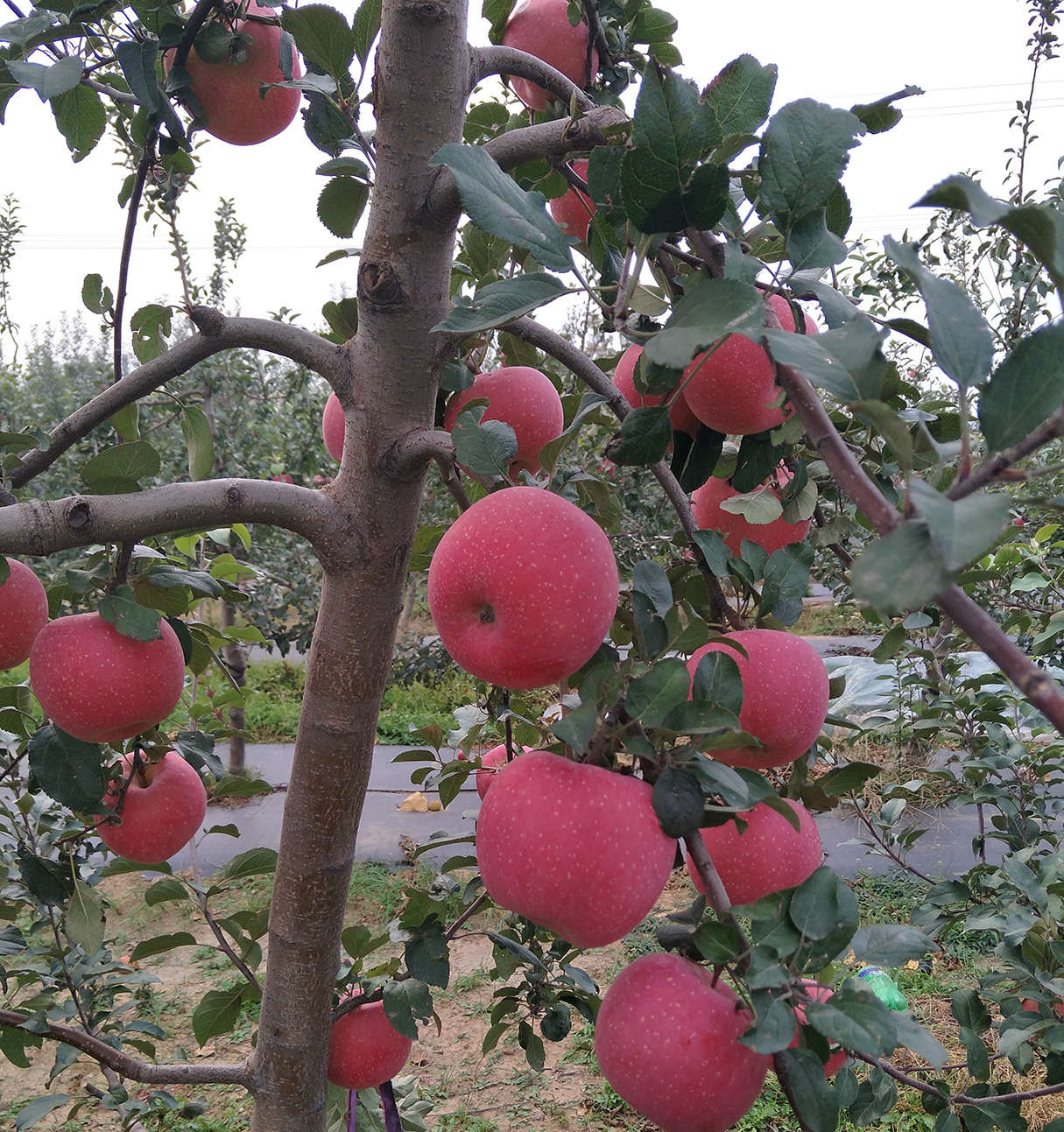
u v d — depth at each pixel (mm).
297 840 1401
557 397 1655
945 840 5555
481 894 1860
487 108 1827
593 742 1027
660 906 5031
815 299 937
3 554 1119
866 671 2525
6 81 1490
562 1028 1954
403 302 1217
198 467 1777
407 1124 2330
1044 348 639
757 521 1354
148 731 1811
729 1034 975
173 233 2508
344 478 1298
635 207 885
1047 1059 1896
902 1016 826
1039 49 4566
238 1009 1868
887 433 628
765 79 1019
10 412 8664
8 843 2453
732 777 940
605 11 1683
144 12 1435
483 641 1024
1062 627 2635
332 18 1212
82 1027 2404
